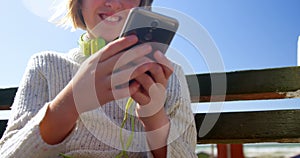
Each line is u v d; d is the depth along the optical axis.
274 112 1.36
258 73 1.40
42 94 1.27
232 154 3.00
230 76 1.42
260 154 6.00
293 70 1.37
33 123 1.01
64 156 1.07
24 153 0.99
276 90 1.37
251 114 1.39
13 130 1.16
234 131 1.39
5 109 1.71
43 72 1.29
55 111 0.97
